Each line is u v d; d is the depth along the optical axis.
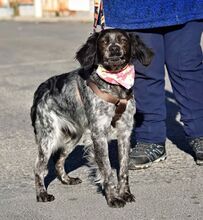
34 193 5.16
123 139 5.04
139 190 5.12
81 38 18.28
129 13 5.50
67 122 5.30
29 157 6.25
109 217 4.55
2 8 31.19
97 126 4.93
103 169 4.93
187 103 5.84
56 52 15.01
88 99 4.96
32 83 10.67
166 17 5.47
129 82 4.84
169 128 7.22
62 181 5.41
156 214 4.57
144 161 5.72
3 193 5.17
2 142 6.89
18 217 4.61
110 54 4.75
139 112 5.86
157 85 5.80
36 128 5.32
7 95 9.67
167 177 5.46
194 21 5.61
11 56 14.61
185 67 5.71
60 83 5.26
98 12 5.53
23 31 21.62
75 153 6.26
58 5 28.06
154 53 5.33
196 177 5.42
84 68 4.96
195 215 4.52
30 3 30.31
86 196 5.05
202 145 5.79
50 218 4.57
